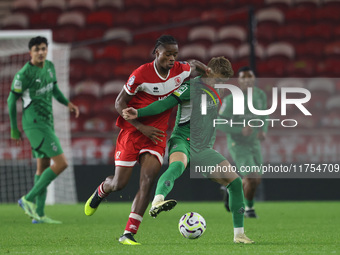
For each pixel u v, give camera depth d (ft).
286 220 96.12
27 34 131.34
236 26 220.23
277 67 203.92
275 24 221.66
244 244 57.62
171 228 81.61
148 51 213.66
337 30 219.61
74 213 114.11
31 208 89.92
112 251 51.31
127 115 56.24
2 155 169.17
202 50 208.03
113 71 206.28
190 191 149.48
